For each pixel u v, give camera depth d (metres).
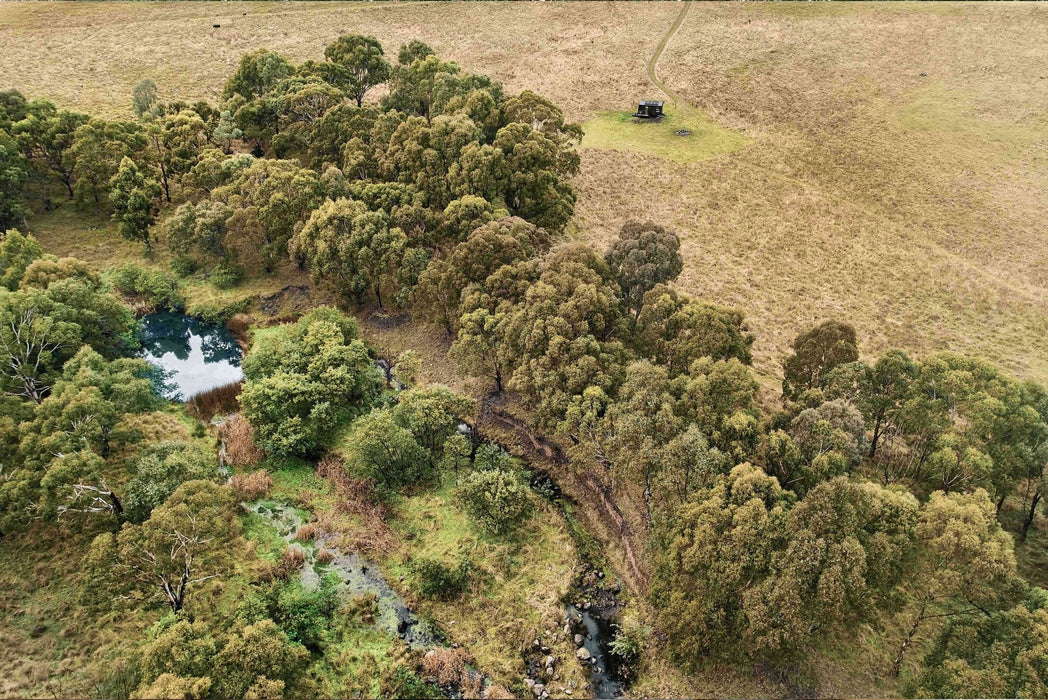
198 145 84.12
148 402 54.16
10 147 74.88
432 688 36.72
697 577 35.47
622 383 45.84
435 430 51.03
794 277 75.25
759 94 120.06
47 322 50.59
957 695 31.59
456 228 64.31
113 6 151.00
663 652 38.41
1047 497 41.72
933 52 131.75
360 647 38.78
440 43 140.75
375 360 63.22
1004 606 34.62
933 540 33.16
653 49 138.12
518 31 146.62
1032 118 109.25
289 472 50.97
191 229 72.31
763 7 153.50
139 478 44.31
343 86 96.12
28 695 34.78
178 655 33.56
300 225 68.69
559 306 49.34
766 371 60.72
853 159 99.88
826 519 32.72
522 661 38.19
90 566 39.06
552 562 43.88
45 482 40.31
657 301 50.06
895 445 48.50
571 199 76.06
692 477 37.81
